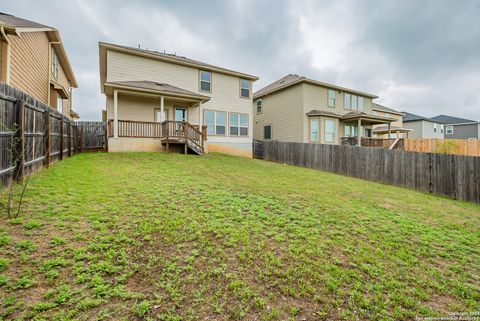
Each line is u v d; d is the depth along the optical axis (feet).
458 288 9.09
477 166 24.95
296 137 61.62
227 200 16.49
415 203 22.00
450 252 12.03
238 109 55.93
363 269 9.73
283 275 8.82
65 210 12.20
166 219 12.29
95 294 7.00
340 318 7.14
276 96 68.08
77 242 9.44
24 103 15.55
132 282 7.70
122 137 39.19
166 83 46.98
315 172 37.52
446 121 119.75
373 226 14.48
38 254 8.43
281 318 6.91
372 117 60.64
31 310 6.22
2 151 13.32
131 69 43.65
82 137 40.27
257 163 42.16
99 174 20.68
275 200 17.87
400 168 32.12
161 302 7.04
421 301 8.22
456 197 26.43
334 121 62.44
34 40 33.14
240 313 6.94
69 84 60.49
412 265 10.45
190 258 9.21
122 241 9.87
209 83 52.19
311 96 61.16
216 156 43.39
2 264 7.70
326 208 17.06
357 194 23.24
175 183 19.77
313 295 7.98
